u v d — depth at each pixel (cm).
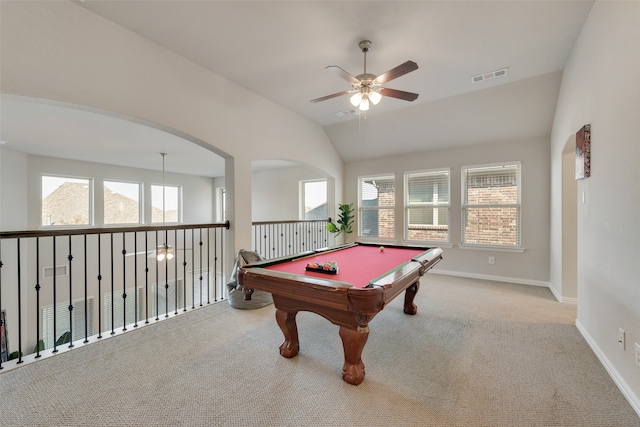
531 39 277
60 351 230
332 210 609
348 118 505
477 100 406
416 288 314
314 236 664
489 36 271
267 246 734
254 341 254
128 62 261
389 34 268
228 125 361
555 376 200
